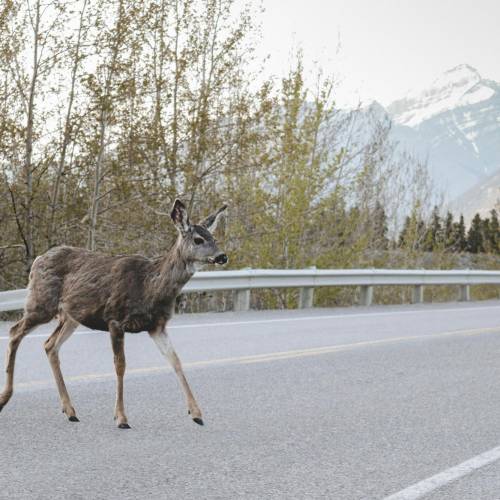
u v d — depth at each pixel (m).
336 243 31.64
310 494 6.20
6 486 6.13
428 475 6.83
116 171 25.34
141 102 25.78
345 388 10.74
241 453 7.37
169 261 8.44
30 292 8.88
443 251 48.47
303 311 21.67
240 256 29.23
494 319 20.92
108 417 8.60
